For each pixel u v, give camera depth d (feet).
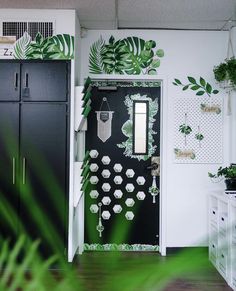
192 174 12.85
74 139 11.21
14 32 11.14
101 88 13.26
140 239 13.28
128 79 12.86
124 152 13.35
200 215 12.83
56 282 2.21
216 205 11.78
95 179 13.29
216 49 12.86
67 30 11.16
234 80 11.53
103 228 13.19
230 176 11.30
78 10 11.29
